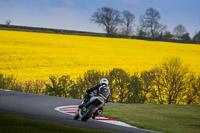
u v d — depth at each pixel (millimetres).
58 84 81812
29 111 37625
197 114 52719
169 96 91312
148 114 47688
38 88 84500
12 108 38688
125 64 169500
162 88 92375
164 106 63250
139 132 29953
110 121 37625
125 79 85688
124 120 38500
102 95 32406
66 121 30250
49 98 60344
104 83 33250
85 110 32625
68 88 82812
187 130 35469
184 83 92062
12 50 171000
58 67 142500
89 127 28078
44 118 30266
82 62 162375
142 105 64062
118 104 62469
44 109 42844
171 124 39062
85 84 84938
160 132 32469
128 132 28781
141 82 86750
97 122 34969
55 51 186750
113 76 86375
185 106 65375
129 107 55375
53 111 41750
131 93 86062
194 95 90500
